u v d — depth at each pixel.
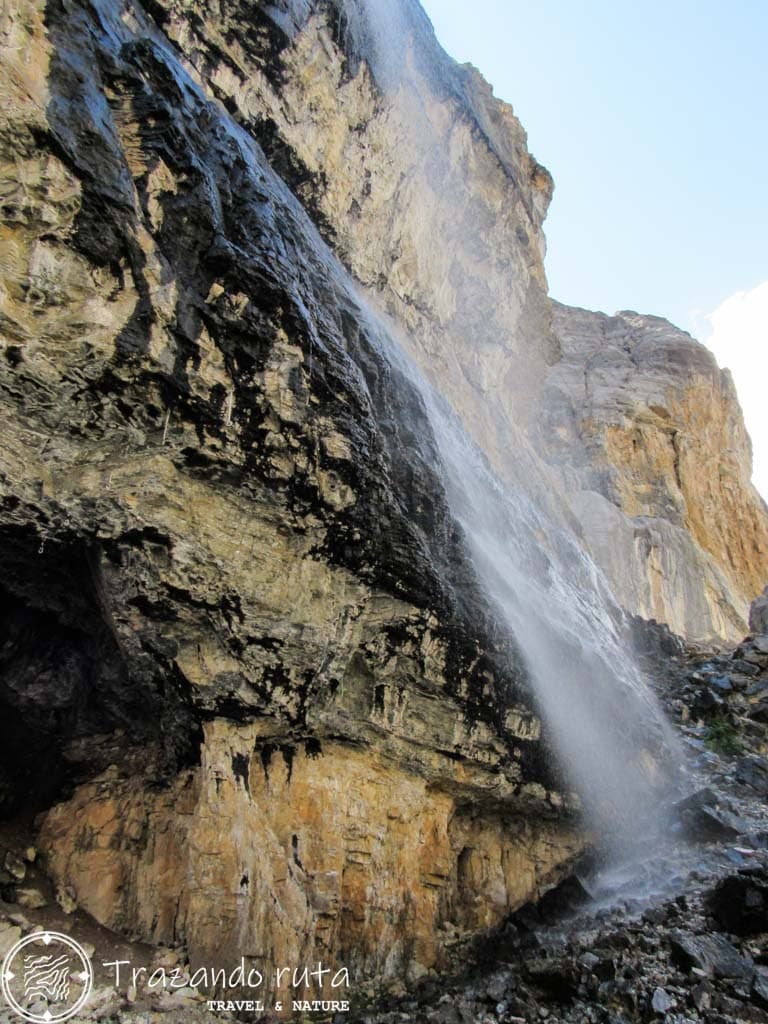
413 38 11.66
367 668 6.39
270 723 5.82
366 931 5.91
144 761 6.18
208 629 5.54
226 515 5.40
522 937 6.92
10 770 6.13
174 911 5.54
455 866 7.18
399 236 10.99
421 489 7.32
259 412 5.39
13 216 4.32
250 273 5.43
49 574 5.82
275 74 8.09
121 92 5.27
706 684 14.84
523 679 7.60
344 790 6.19
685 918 6.96
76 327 4.58
